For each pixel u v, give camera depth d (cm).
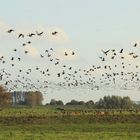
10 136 4850
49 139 4581
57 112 10006
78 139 4609
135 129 6369
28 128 6488
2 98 14862
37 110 11538
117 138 4734
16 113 9600
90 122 7688
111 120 7944
